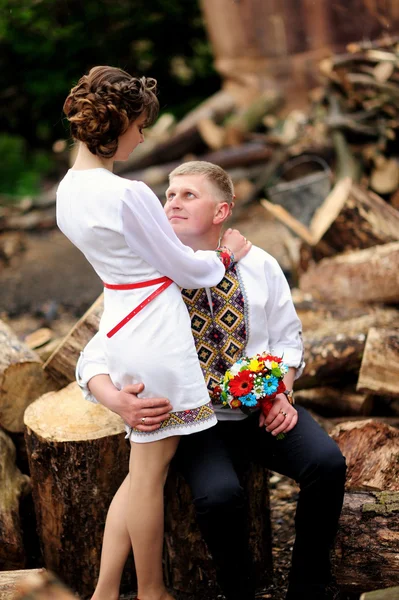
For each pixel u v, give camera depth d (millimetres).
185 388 2256
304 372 3529
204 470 2361
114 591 2469
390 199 5625
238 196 7621
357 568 2477
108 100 2158
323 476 2322
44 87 9242
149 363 2219
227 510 2271
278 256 6160
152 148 8562
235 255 2469
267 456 2500
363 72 5586
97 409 2781
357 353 3486
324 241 4258
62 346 3096
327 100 6336
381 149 5645
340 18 7340
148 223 2170
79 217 2207
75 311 5723
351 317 3754
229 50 8633
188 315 2307
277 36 8172
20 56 9125
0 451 2965
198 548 2676
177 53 10047
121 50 9602
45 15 8781
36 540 3043
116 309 2268
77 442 2582
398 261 3809
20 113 10008
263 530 2748
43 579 1531
